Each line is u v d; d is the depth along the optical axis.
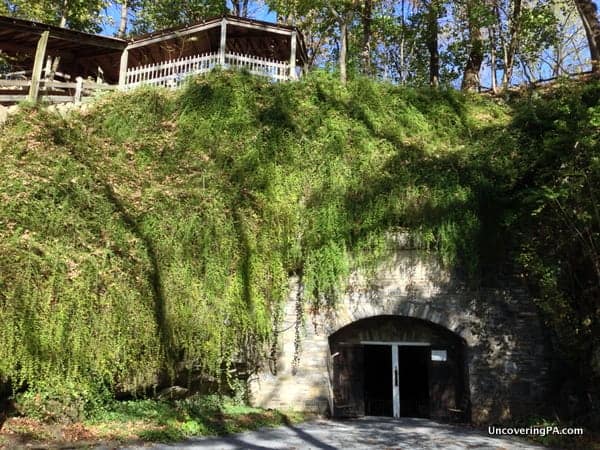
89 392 9.09
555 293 11.05
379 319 12.98
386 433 10.77
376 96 14.99
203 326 10.44
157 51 20.23
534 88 16.53
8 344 8.15
